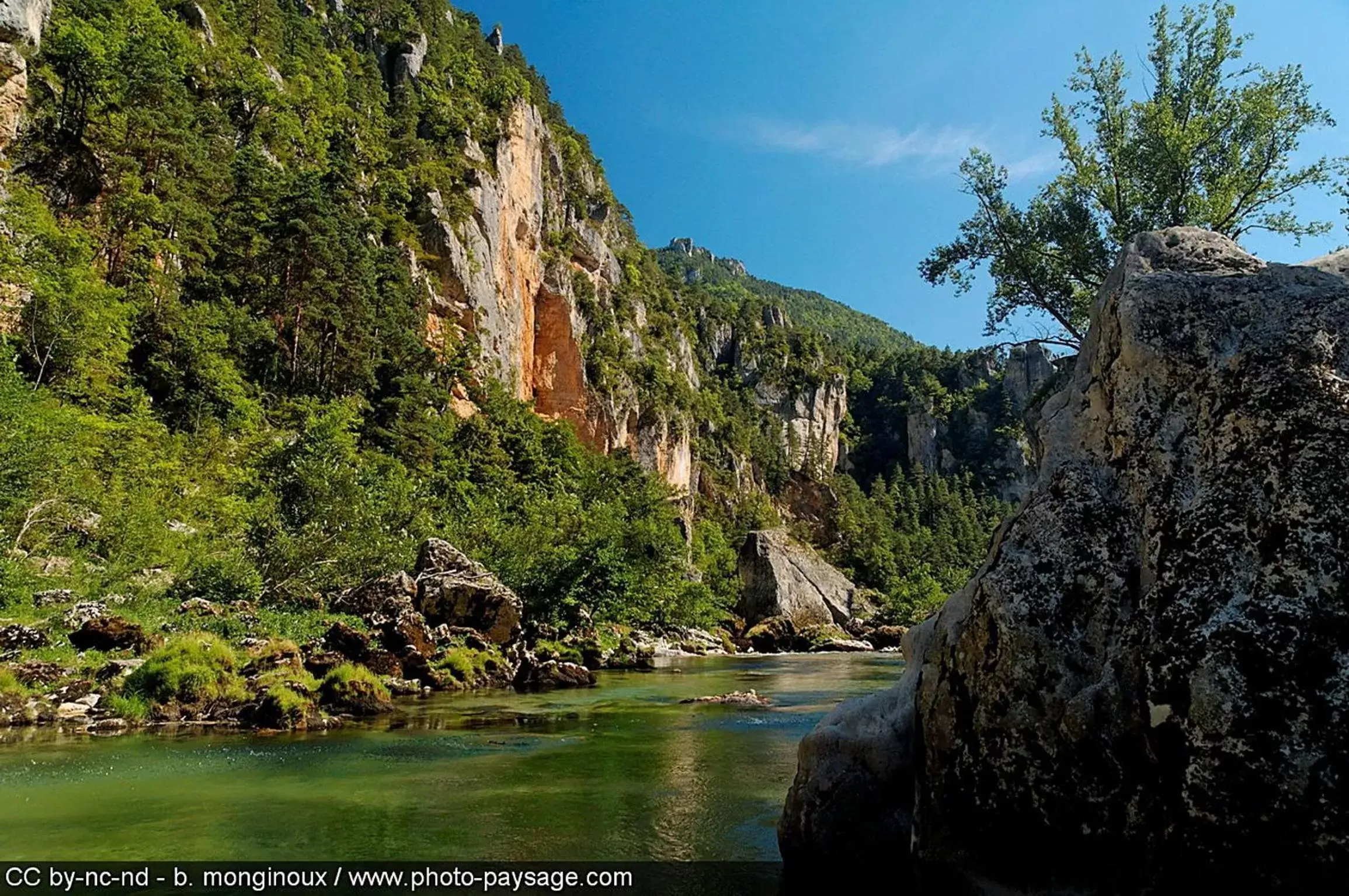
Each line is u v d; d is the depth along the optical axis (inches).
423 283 2957.7
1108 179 1026.1
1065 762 201.3
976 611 230.1
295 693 627.5
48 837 316.2
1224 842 163.3
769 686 1007.6
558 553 1444.4
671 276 7593.5
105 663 640.4
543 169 4635.8
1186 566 187.2
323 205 2288.4
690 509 3983.8
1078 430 253.3
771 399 6717.5
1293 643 163.2
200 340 1774.1
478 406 3002.0
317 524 1198.3
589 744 546.3
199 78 2817.4
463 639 1004.6
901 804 266.4
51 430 951.0
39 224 1450.5
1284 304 207.9
